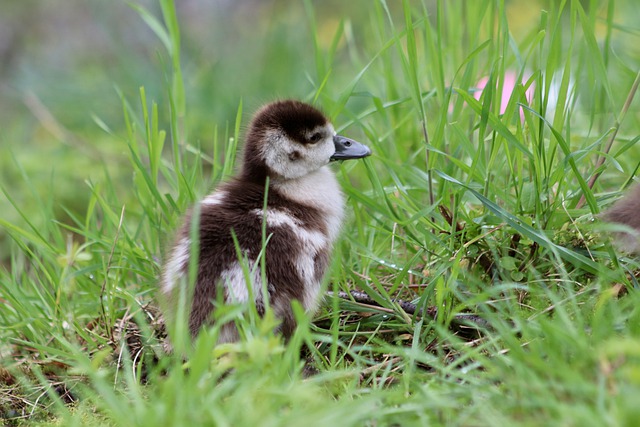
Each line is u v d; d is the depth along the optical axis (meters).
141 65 22.81
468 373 8.10
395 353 8.76
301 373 8.90
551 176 10.10
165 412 6.80
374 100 11.80
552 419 6.53
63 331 10.45
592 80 11.70
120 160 18.94
